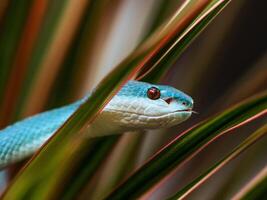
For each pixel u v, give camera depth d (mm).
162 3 268
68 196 239
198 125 223
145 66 246
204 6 198
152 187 222
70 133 191
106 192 255
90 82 264
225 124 222
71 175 239
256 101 223
